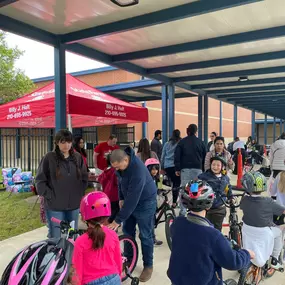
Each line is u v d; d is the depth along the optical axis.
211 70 8.27
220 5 3.88
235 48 6.14
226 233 4.72
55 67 5.18
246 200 2.89
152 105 17.03
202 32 5.19
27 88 14.16
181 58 6.95
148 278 3.43
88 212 2.14
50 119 7.23
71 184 3.35
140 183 3.13
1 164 15.37
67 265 1.65
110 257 2.20
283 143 5.93
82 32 4.96
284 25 4.87
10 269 1.57
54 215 3.32
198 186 1.99
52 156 3.31
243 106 18.03
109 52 6.32
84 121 8.70
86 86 6.46
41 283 1.46
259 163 14.91
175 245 1.99
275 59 6.40
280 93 12.12
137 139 15.73
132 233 3.66
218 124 26.64
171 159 6.46
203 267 1.86
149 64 7.47
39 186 3.26
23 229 5.30
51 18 4.50
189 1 4.03
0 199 7.52
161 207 4.57
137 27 4.47
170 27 4.95
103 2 4.00
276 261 3.18
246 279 2.98
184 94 12.88
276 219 3.42
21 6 4.09
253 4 4.11
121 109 6.19
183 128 20.20
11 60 13.43
